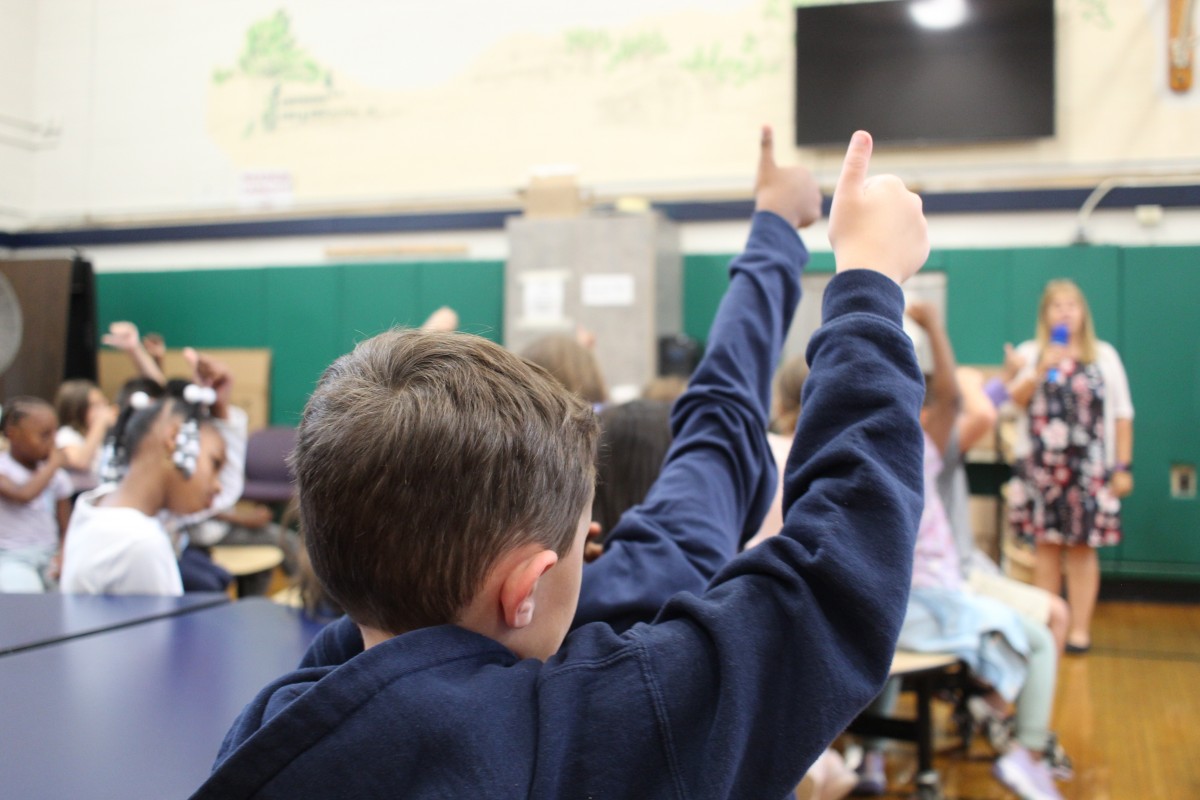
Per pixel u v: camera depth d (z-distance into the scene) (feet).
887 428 1.75
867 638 1.63
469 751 1.50
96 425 12.38
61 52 22.29
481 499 1.64
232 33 21.07
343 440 1.67
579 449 1.83
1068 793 7.96
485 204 19.15
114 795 2.47
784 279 3.19
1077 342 12.21
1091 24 16.11
